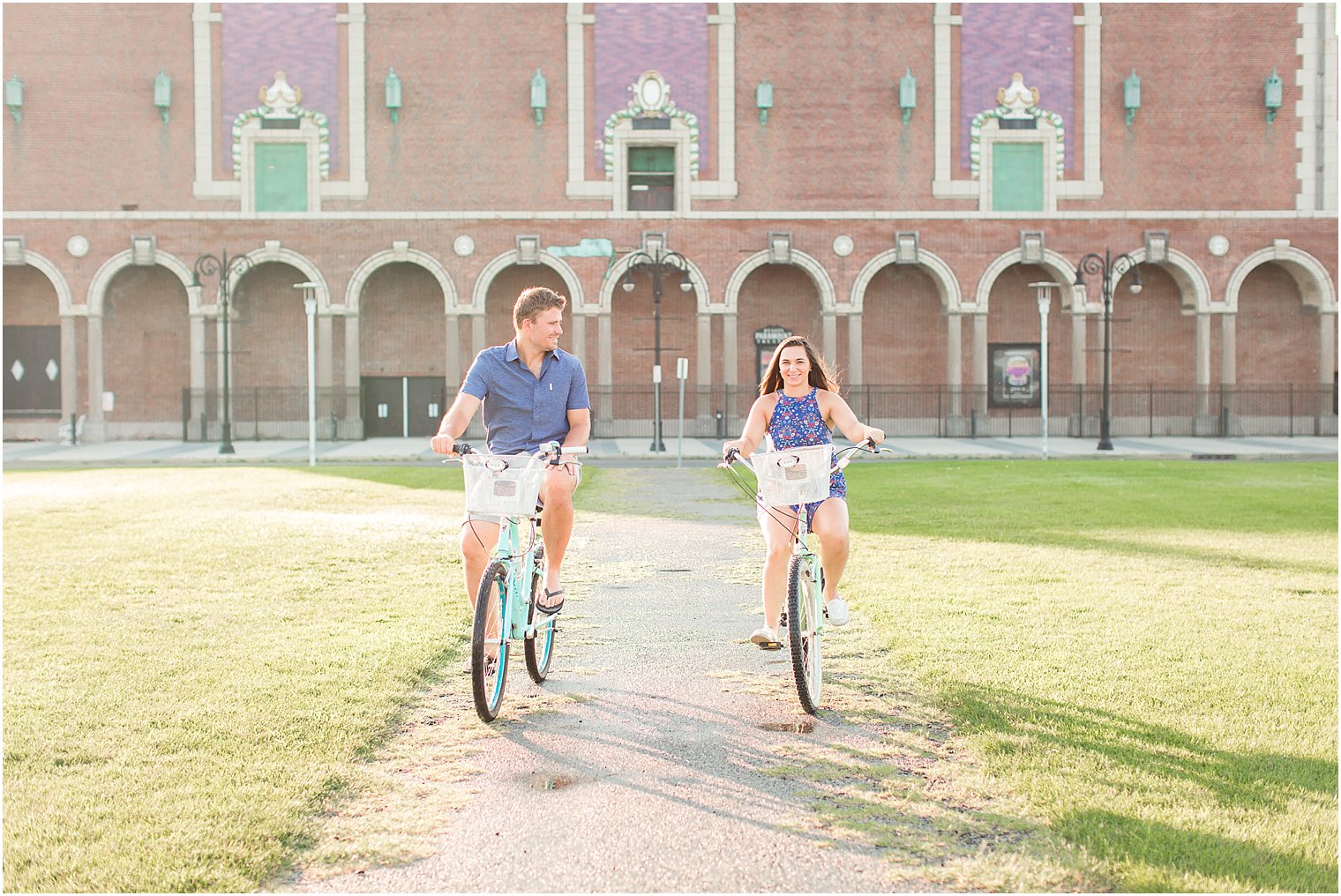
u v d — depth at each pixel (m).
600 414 37.34
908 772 4.91
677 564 10.89
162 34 36.88
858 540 12.09
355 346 37.12
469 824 4.35
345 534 12.49
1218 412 38.53
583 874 3.90
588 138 37.56
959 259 37.47
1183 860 3.86
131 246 36.41
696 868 3.95
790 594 5.75
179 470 23.55
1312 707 5.70
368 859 4.01
